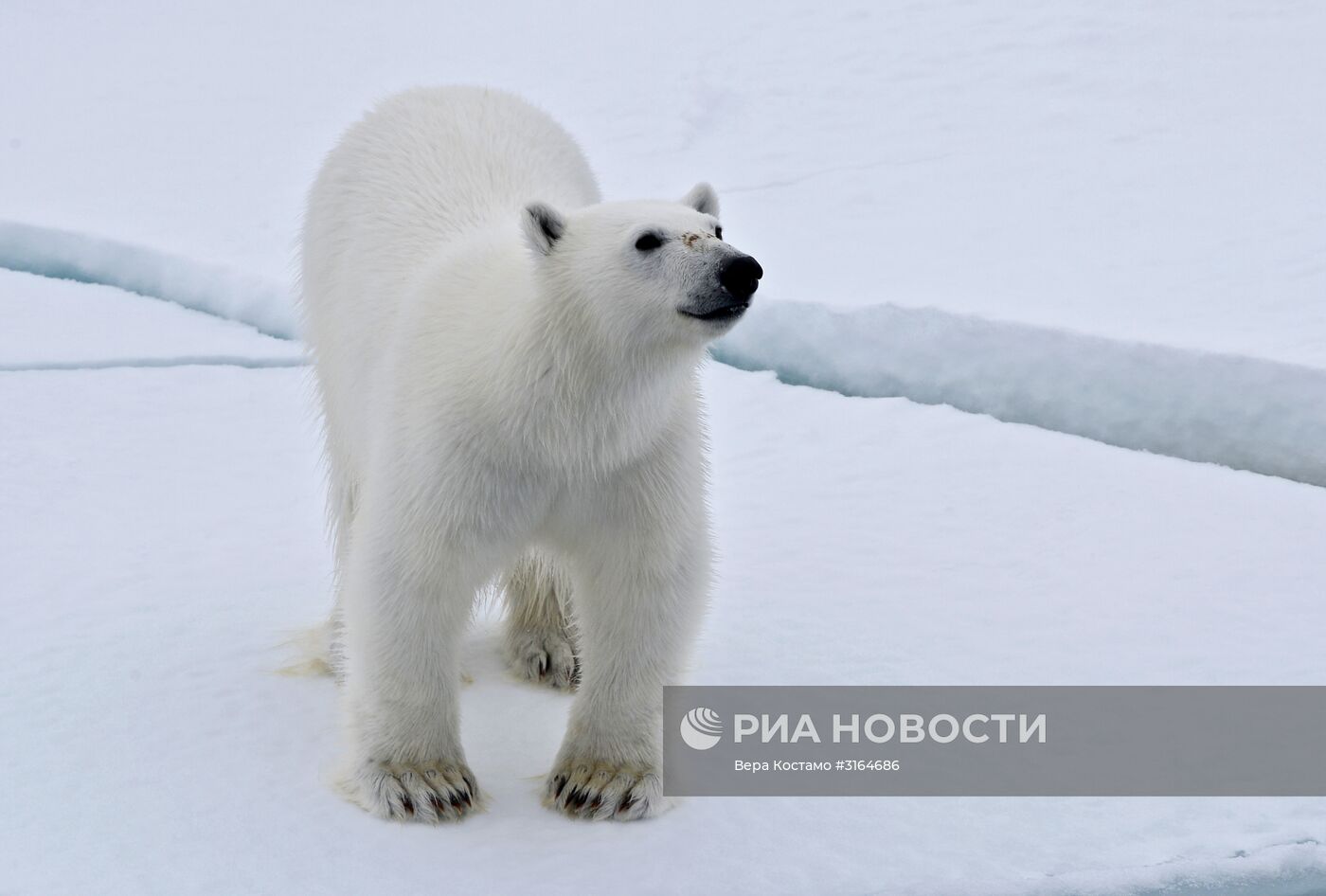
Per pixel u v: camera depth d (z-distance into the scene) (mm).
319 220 10305
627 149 26969
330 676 9898
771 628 10719
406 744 8234
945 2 33406
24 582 11359
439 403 7945
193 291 21047
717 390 16672
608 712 8391
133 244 22156
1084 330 15797
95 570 11664
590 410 7852
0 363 17391
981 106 26875
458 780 8273
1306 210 20203
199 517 13016
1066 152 23953
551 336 7742
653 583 8234
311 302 10375
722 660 10188
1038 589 11328
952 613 10961
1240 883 7535
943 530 12539
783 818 8312
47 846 7766
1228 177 21938
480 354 7898
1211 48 28172
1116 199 21484
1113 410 15109
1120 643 10406
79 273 22719
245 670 9953
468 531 7973
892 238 20750
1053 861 7840
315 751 8898
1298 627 10531
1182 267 18422
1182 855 7824
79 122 31656
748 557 12109
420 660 8102
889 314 16969
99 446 14758
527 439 7859
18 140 30172
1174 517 12539
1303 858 7637
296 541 12547
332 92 33969
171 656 10125
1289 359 14469
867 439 14883
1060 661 10164
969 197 22344
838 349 17203
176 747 8867
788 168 25047
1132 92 26469
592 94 30984
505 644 10391
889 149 25375
